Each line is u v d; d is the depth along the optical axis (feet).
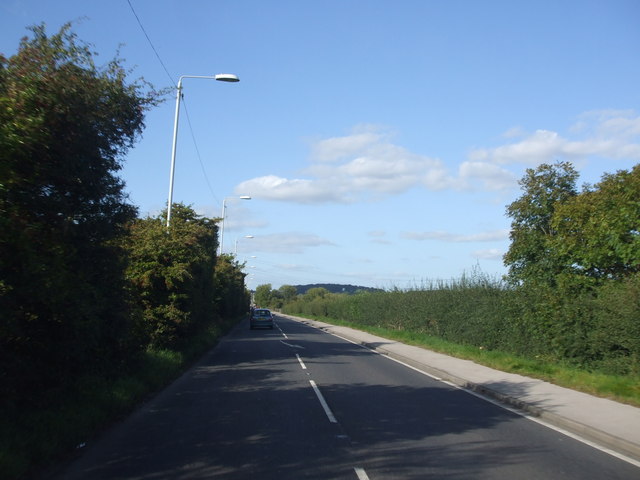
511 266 67.05
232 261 159.74
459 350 72.28
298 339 108.06
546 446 25.99
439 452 24.64
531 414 34.24
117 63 27.07
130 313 36.47
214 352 76.54
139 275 54.24
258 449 24.86
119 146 28.60
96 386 32.12
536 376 49.47
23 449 20.80
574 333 50.26
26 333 23.73
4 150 18.52
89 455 23.76
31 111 20.63
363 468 22.03
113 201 28.35
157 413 33.27
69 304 24.34
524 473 21.53
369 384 46.73
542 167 65.41
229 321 153.89
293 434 27.94
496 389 42.27
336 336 122.52
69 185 24.45
